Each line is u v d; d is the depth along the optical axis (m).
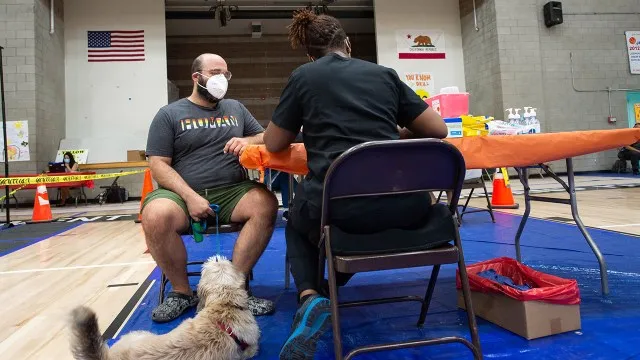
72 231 4.35
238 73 11.85
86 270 2.61
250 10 10.12
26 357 1.38
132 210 6.43
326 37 1.31
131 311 1.80
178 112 1.83
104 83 8.73
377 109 1.17
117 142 8.54
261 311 1.70
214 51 11.76
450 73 9.91
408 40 9.75
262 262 2.69
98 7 8.74
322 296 1.23
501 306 1.48
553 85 9.29
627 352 1.25
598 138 1.50
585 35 9.41
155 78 8.87
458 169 1.10
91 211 6.46
